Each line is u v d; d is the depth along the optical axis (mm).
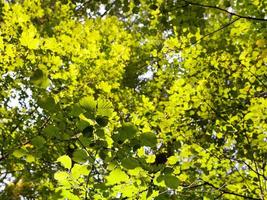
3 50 4852
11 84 5219
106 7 4691
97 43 6148
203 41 5879
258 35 6023
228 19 7078
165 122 5059
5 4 5344
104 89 5344
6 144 5008
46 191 5148
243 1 6641
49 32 6293
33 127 5250
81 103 2182
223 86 5500
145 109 5371
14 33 5020
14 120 5375
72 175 2527
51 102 2217
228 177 4938
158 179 2426
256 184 4777
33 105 5387
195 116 5309
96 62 5773
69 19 6633
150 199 2797
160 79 6062
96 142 2344
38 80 2131
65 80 5184
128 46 7336
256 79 5305
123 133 2275
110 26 7051
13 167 5672
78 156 2383
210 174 4844
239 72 5332
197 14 4242
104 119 2211
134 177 2631
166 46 5555
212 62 5422
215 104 5199
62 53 5434
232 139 4980
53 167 5137
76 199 2705
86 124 2225
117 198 2826
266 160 4758
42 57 4910
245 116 4871
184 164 4273
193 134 5055
